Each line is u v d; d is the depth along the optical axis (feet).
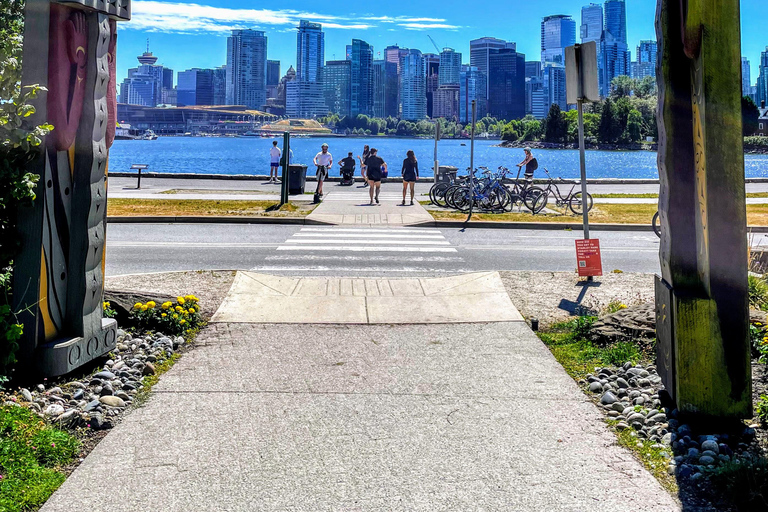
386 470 14.32
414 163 74.95
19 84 17.31
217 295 29.76
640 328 23.31
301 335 24.62
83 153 19.48
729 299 16.07
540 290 31.96
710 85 15.39
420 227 61.41
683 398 16.38
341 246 49.67
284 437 15.90
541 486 13.69
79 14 18.74
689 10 15.42
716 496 13.28
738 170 15.62
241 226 60.34
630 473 14.25
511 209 71.51
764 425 16.62
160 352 22.38
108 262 41.93
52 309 19.22
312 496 13.23
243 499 13.10
